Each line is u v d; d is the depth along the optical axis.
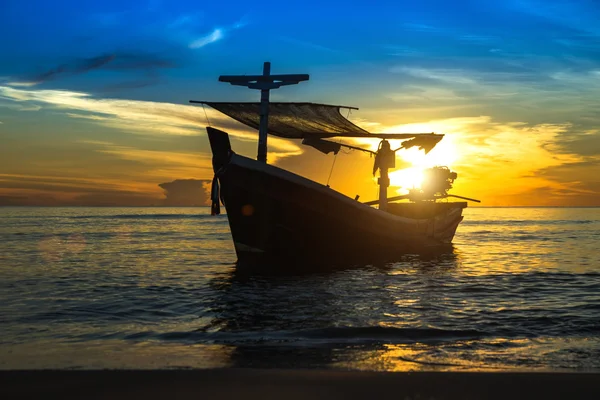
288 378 6.03
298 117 30.16
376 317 12.70
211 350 9.14
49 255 32.34
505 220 133.25
